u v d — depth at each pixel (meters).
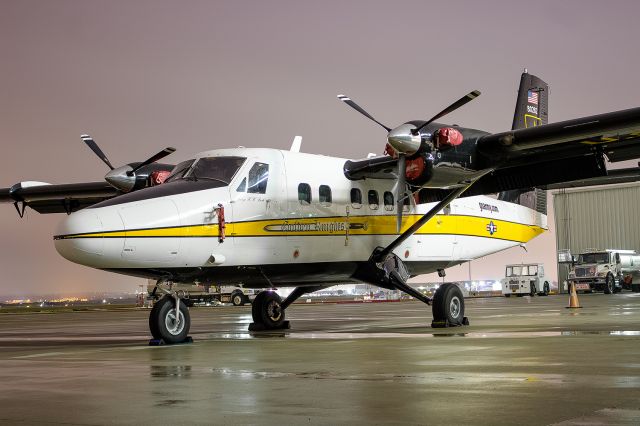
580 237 58.25
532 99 19.45
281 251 13.80
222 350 10.54
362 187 15.27
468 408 5.29
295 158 14.38
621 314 19.00
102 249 11.55
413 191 14.18
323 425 4.88
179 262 12.39
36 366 8.79
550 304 30.33
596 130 12.74
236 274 13.52
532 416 4.96
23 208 19.89
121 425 5.00
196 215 12.52
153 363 8.87
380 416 5.11
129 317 31.53
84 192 18.52
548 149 13.80
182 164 13.82
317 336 13.50
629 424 4.66
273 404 5.68
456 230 17.06
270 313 16.36
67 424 5.07
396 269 15.48
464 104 13.30
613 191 56.91
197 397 6.09
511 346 9.76
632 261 47.94
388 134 13.36
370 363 8.23
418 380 6.75
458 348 9.70
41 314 41.25
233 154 13.66
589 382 6.36
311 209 14.30
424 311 27.78
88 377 7.56
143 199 12.20
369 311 29.08
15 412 5.54
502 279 51.06
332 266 14.82
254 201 13.39
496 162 13.99
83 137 15.60
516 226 18.94
